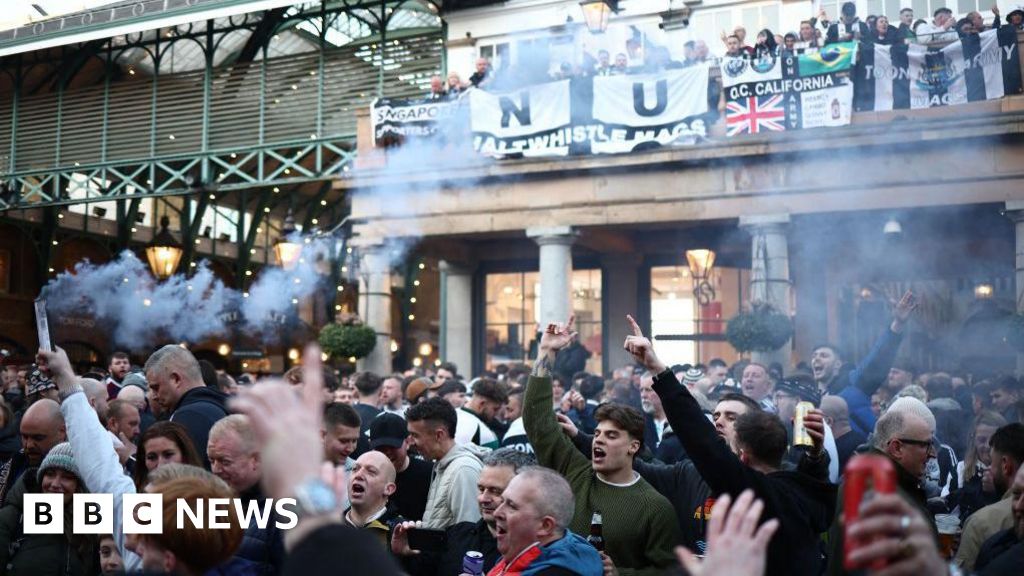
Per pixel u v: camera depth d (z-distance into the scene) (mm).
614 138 16297
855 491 1640
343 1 21547
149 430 4598
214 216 31562
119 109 23391
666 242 19719
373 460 5199
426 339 36312
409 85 20688
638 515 5020
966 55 14398
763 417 4645
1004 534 4383
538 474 4324
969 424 9164
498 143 17062
